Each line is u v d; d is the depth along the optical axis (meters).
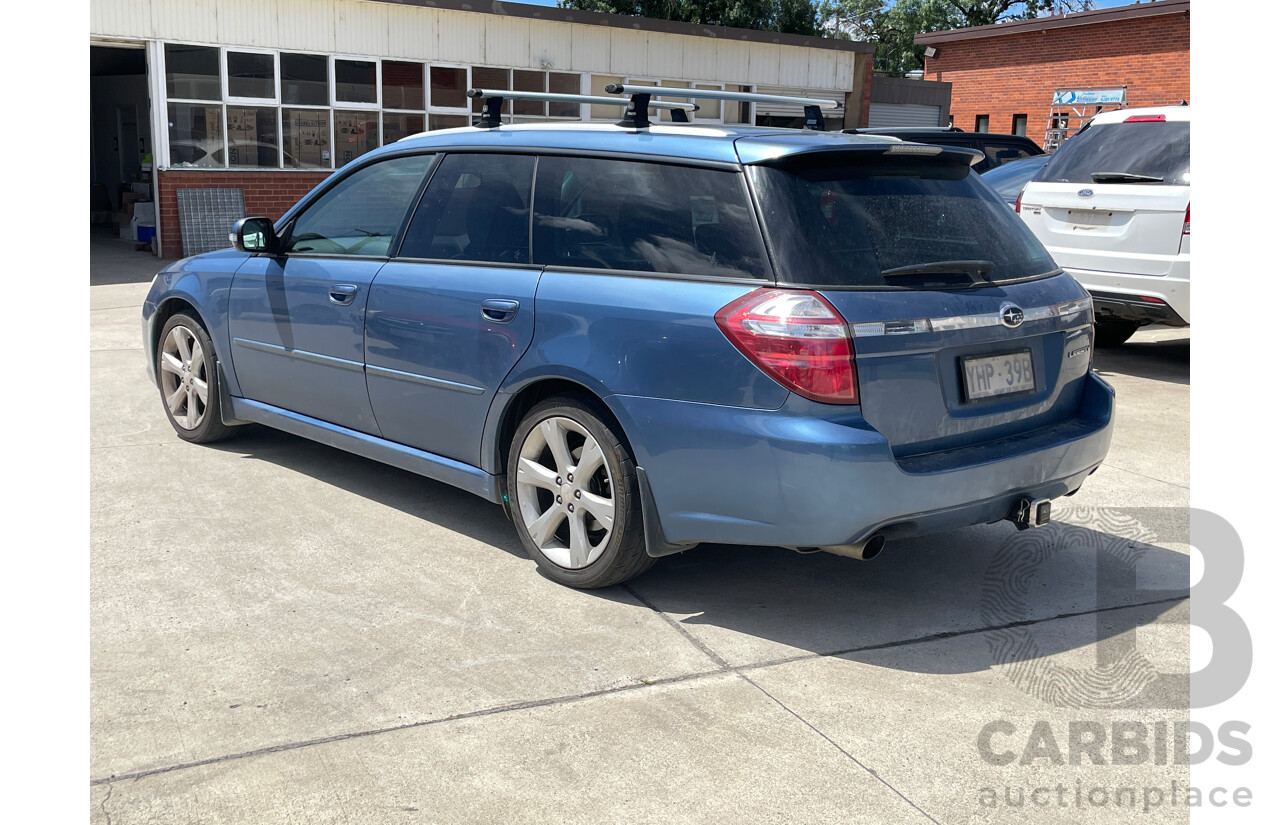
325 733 2.79
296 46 16.36
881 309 3.20
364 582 3.80
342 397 4.62
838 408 3.14
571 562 3.77
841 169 3.45
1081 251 7.85
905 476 3.17
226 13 15.62
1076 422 3.81
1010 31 31.30
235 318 5.11
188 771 2.59
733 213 3.38
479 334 3.93
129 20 14.85
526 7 18.41
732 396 3.26
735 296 3.28
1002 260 3.65
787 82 22.48
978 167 11.31
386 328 4.30
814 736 2.85
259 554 4.04
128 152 21.14
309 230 4.82
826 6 52.28
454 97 18.19
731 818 2.47
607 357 3.52
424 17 17.53
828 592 3.87
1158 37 27.94
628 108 3.89
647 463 3.46
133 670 3.10
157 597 3.62
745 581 3.95
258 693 2.98
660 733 2.83
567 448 3.74
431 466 4.26
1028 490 3.53
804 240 3.25
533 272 3.82
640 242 3.58
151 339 5.69
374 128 17.41
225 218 16.05
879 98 26.12
